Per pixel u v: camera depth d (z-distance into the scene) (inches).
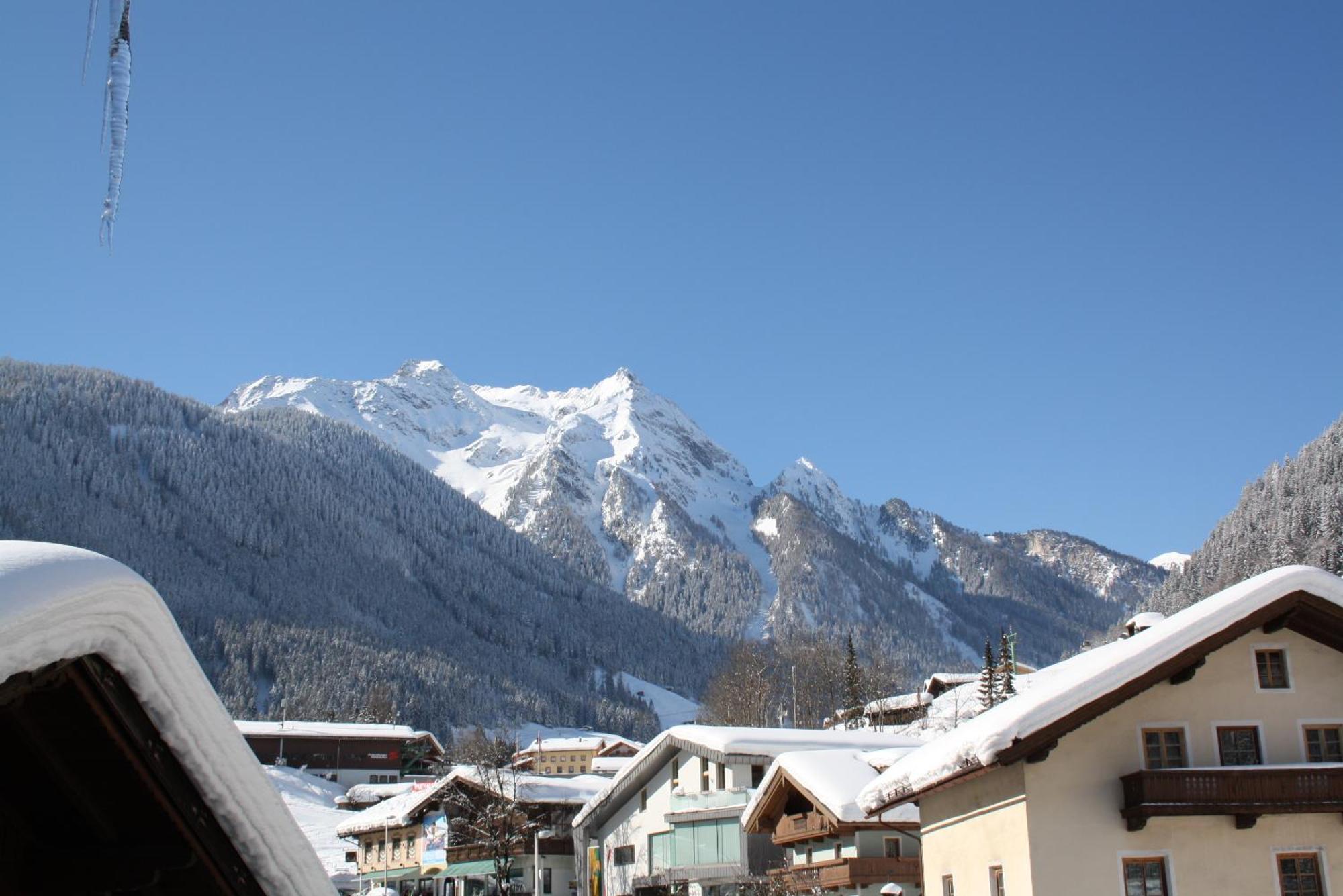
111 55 253.9
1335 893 1087.6
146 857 301.3
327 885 322.7
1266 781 1091.3
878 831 1712.6
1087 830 1100.5
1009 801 1136.2
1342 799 1092.5
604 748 6688.0
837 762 1801.2
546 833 2859.3
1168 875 1088.8
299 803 4909.0
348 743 6240.2
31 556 230.8
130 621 252.5
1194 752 1131.3
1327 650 1173.1
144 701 266.7
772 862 2129.7
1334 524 6673.2
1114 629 7121.1
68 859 303.0
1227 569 7416.3
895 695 5772.6
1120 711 1135.6
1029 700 1115.9
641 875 2375.7
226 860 304.0
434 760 6102.4
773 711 5516.7
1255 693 1155.3
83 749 278.4
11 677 229.1
